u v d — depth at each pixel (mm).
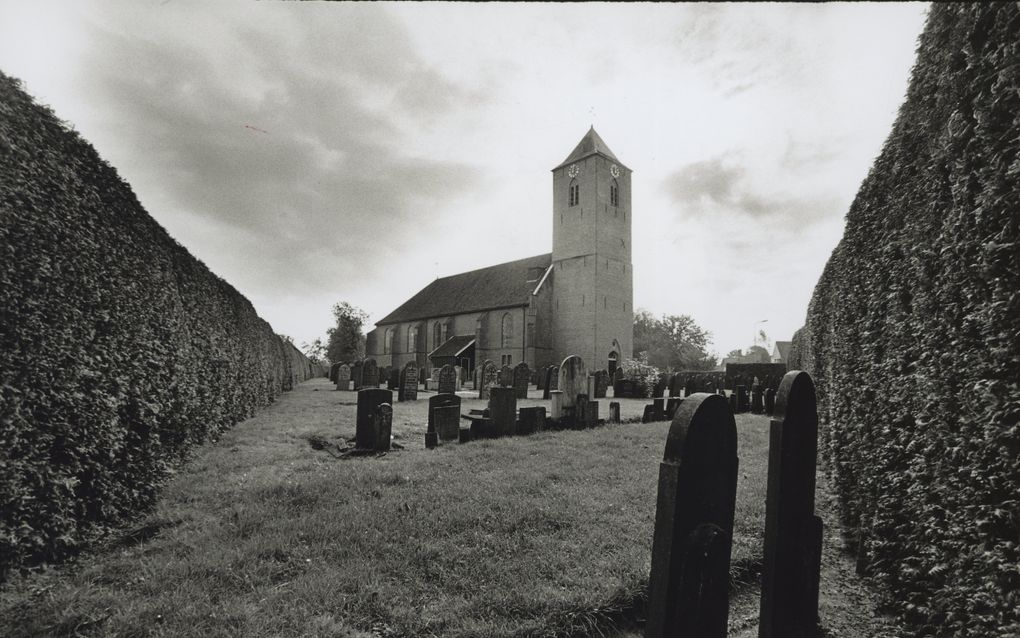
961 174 2625
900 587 3441
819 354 9180
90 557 3891
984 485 2359
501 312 43812
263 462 7062
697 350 76500
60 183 4074
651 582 2271
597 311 39156
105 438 4395
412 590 3428
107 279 4676
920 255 3172
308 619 3025
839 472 5703
